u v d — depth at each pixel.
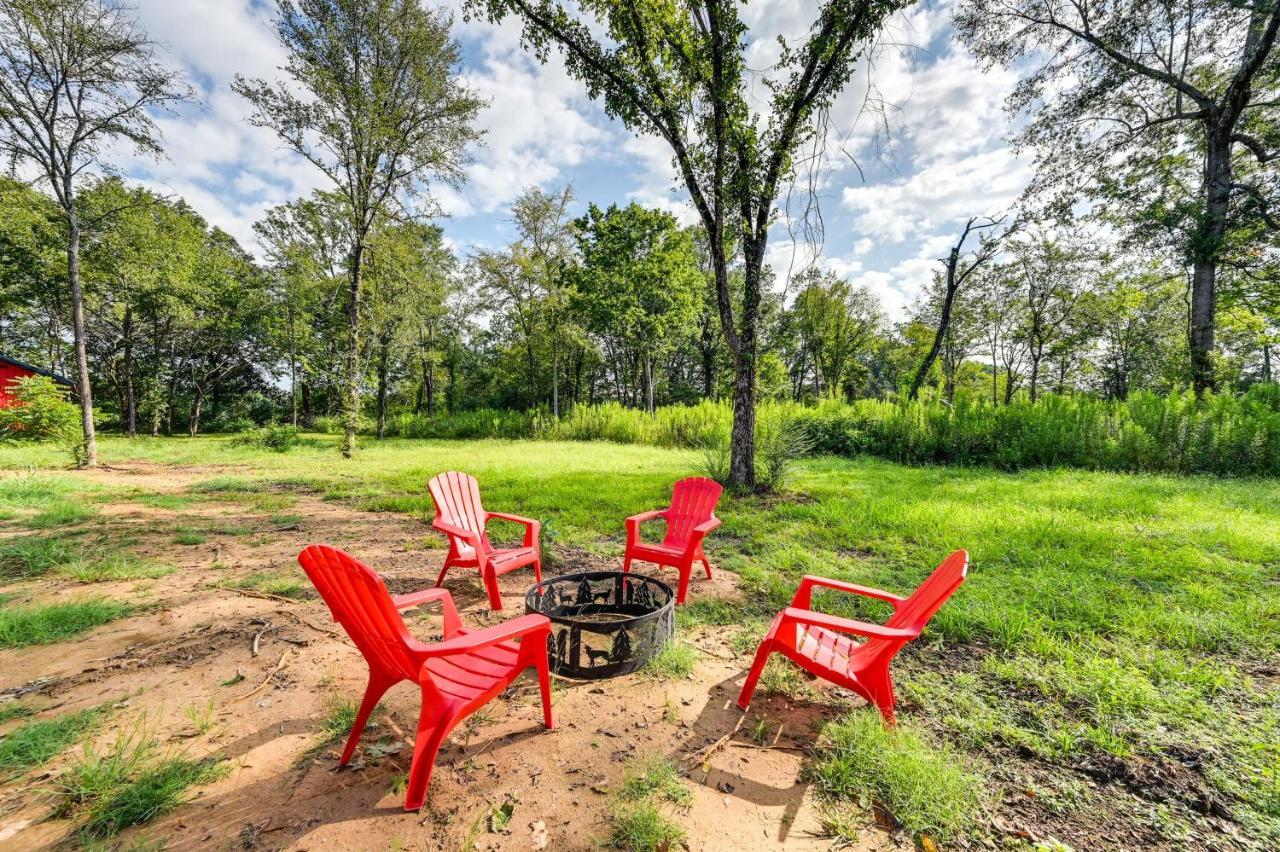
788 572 4.66
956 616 3.48
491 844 1.70
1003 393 39.19
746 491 8.42
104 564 4.45
